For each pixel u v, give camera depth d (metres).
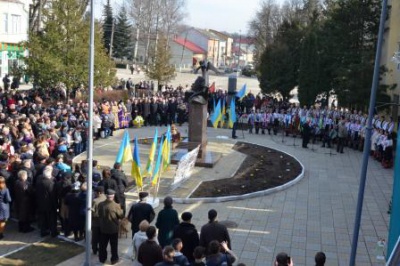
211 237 10.45
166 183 19.67
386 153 24.62
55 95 33.50
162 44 57.81
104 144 26.91
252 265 12.84
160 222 11.66
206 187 19.39
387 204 18.59
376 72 10.62
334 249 14.16
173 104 34.53
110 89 43.91
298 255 13.64
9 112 26.00
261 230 15.41
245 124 37.38
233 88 37.38
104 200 12.56
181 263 9.32
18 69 34.09
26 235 14.18
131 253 13.08
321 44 38.62
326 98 40.75
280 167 23.52
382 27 10.48
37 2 41.16
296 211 17.41
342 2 36.72
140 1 81.88
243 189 19.34
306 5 69.94
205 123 23.34
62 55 32.75
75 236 13.81
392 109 32.41
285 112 34.06
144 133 31.03
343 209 17.84
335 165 25.12
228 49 157.12
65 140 19.67
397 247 8.11
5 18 48.88
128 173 21.00
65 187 13.95
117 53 85.06
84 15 35.31
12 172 14.82
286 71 45.91
